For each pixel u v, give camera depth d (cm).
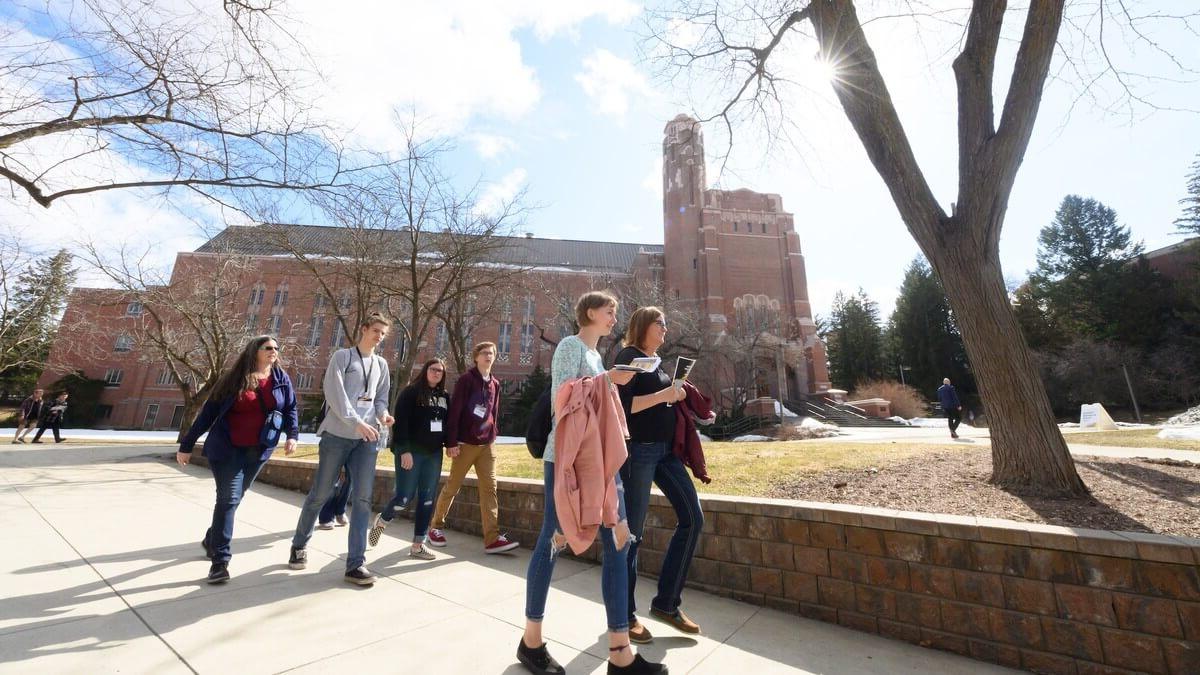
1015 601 266
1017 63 524
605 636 271
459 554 439
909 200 563
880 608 300
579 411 222
